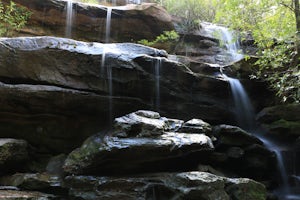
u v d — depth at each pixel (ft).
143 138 19.69
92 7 32.83
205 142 20.43
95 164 19.13
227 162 23.41
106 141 19.52
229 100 29.07
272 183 25.11
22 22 28.73
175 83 25.90
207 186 17.04
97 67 23.63
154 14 34.78
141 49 26.58
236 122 29.50
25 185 18.71
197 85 27.14
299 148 27.17
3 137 22.00
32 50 22.03
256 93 30.71
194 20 38.37
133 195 17.88
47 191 18.93
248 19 29.55
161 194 18.38
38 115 22.47
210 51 37.17
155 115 22.16
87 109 23.52
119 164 19.51
